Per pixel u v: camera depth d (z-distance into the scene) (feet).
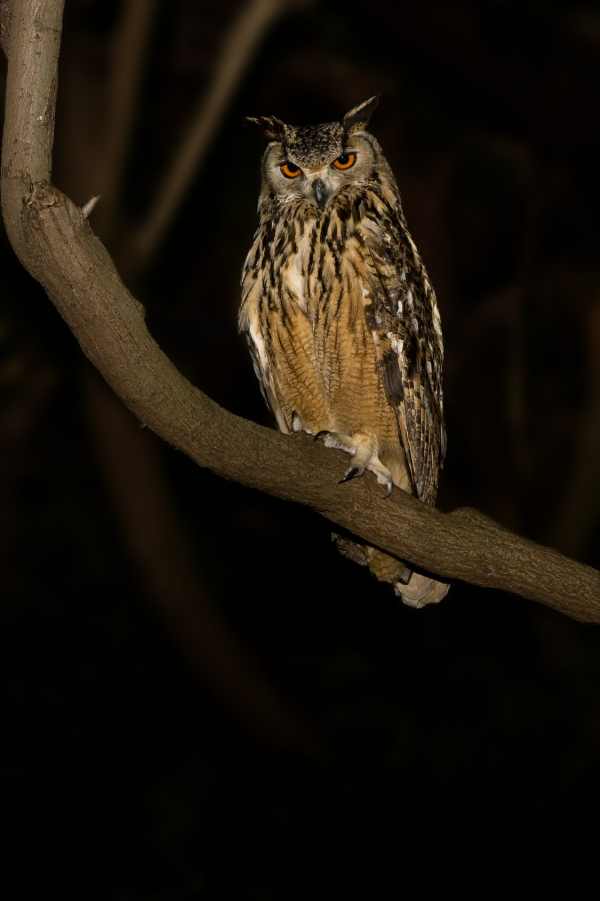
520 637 47.57
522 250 49.93
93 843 43.29
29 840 43.21
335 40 45.85
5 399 47.37
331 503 16.26
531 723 45.21
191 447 14.57
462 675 47.01
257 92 44.65
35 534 49.52
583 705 45.37
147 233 41.16
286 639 49.37
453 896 42.29
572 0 43.70
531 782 44.01
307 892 42.32
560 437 53.36
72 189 40.24
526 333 51.72
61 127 40.27
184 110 47.03
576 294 51.83
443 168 48.32
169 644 46.62
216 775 45.37
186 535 46.75
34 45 12.36
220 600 50.11
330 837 43.52
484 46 44.27
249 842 43.42
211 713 46.60
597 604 16.61
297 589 50.26
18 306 43.45
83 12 43.04
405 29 44.06
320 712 46.93
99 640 47.91
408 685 47.11
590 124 45.70
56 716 46.14
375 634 48.80
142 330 13.38
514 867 42.68
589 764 43.75
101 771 45.29
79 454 50.26
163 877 42.29
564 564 16.65
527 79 44.96
